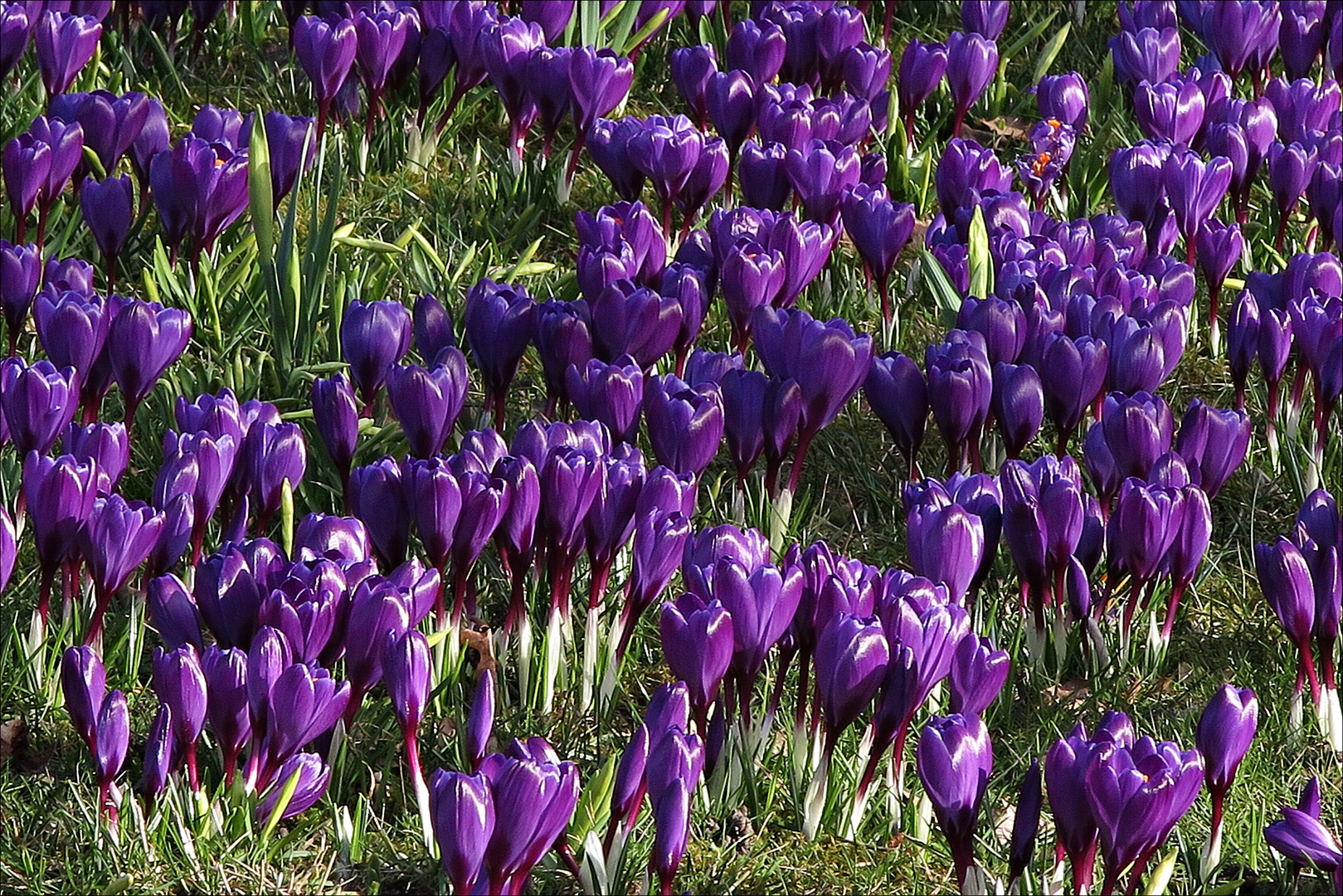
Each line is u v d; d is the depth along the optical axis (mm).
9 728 5059
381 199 8344
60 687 5207
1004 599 5770
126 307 5727
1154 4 9156
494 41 8195
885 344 7273
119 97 7605
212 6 9219
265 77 9211
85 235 7688
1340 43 9141
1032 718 5344
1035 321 6156
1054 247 6809
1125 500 5250
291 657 4480
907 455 5953
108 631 5441
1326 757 5199
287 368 6691
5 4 8656
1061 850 4426
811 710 5012
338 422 5512
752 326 6039
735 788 4914
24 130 8281
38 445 5430
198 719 4516
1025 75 9828
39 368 5543
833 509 6496
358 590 4543
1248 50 9062
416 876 4699
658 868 4242
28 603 5562
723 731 4777
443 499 4914
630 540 5727
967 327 6195
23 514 5621
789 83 8672
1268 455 6770
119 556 4918
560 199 8383
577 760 5125
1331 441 6621
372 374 6094
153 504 5137
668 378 5535
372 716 5191
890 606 4531
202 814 4605
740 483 5945
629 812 4348
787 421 5781
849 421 6883
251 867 4605
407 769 5070
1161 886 4359
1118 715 4258
